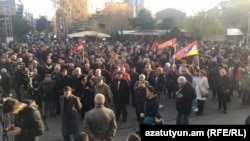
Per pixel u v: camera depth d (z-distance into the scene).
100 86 10.68
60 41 53.03
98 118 6.68
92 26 67.06
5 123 7.16
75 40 50.81
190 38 53.72
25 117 5.70
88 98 11.84
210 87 16.56
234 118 12.43
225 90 13.07
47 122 12.21
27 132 5.66
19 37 83.94
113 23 76.12
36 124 5.72
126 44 43.47
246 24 54.50
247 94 14.55
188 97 9.89
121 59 17.25
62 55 21.94
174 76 15.41
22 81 14.62
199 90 12.75
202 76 12.82
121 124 11.71
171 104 14.79
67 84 12.59
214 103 15.02
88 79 12.17
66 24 75.25
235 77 15.80
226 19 63.47
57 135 10.69
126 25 76.69
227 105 14.69
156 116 7.47
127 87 11.77
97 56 20.33
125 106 11.91
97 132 6.70
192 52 15.80
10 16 79.12
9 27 76.69
